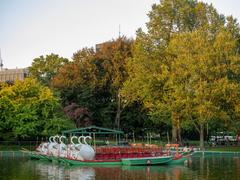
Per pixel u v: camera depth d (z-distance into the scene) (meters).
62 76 95.38
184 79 71.31
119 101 91.62
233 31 78.31
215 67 69.25
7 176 41.69
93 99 91.56
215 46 70.31
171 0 80.12
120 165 53.22
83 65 93.88
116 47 92.50
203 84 68.50
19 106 76.94
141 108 91.12
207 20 79.44
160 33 79.19
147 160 52.91
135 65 78.75
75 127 80.00
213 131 96.12
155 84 76.00
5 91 79.06
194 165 52.03
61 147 59.22
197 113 70.06
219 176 40.97
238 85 70.88
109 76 92.12
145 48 79.12
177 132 88.44
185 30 79.56
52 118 78.56
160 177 40.75
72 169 48.72
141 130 94.50
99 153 56.53
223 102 72.75
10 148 76.12
